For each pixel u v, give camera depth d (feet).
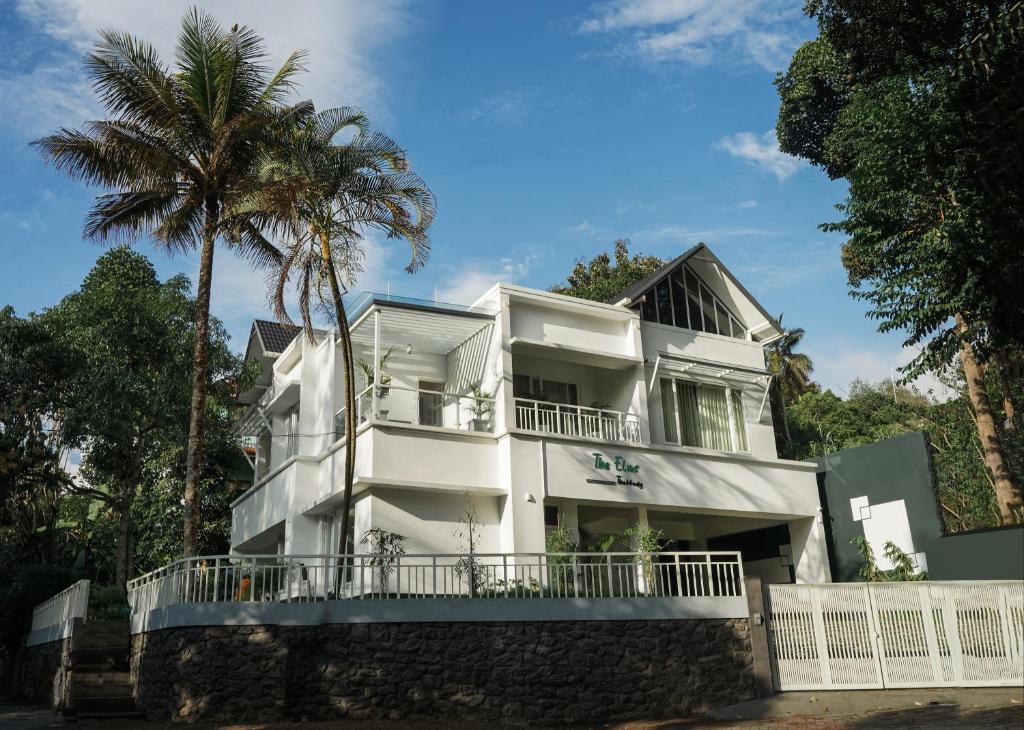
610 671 48.08
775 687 50.70
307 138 57.31
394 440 61.41
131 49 62.39
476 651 46.75
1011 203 55.42
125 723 46.03
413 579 58.95
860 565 75.41
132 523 111.86
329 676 45.21
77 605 61.21
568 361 74.08
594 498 66.33
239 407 98.94
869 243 64.44
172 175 63.98
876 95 65.62
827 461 80.48
